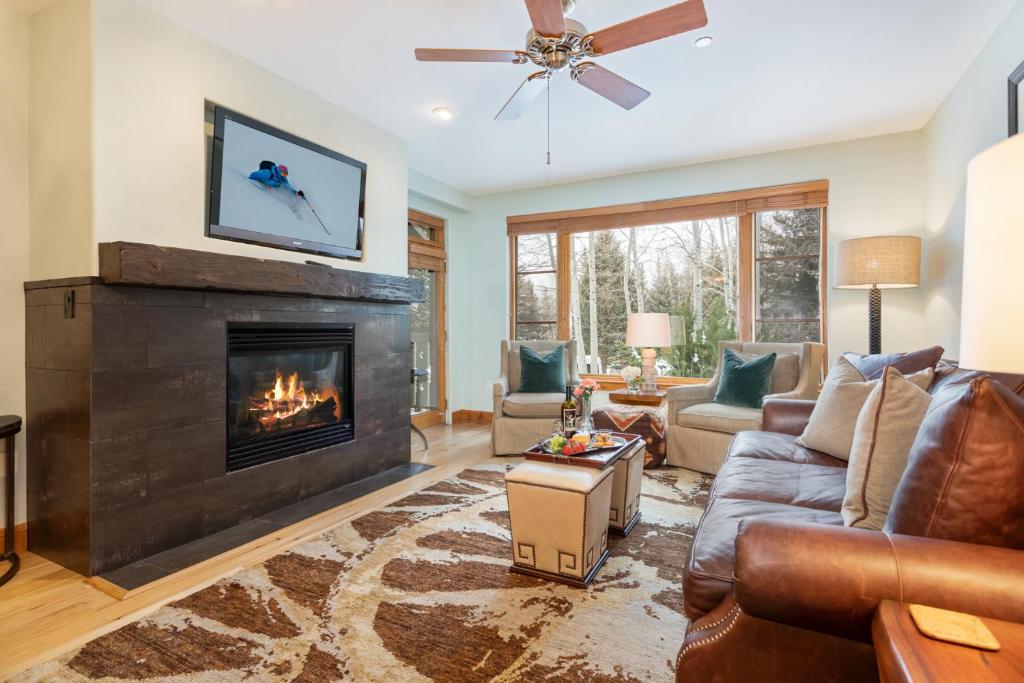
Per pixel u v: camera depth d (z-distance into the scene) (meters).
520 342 4.95
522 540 2.15
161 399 2.39
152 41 2.42
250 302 2.78
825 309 4.25
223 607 1.92
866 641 0.98
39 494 2.35
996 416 0.99
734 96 3.35
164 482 2.40
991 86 2.68
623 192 5.04
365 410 3.57
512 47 2.77
